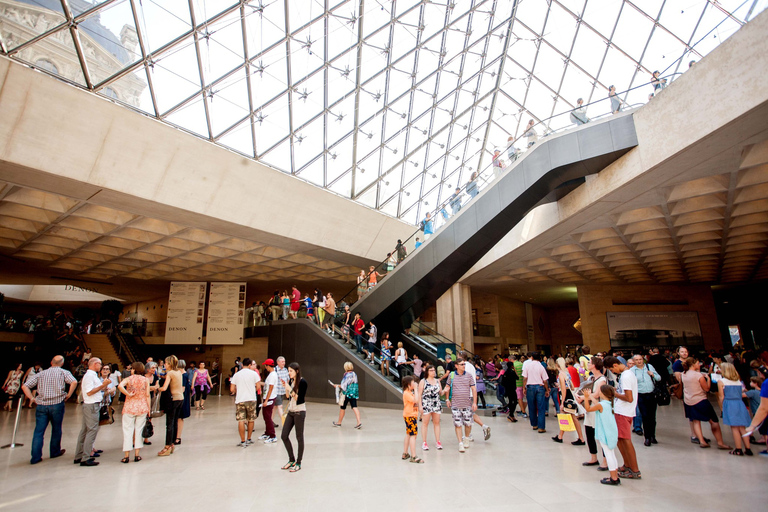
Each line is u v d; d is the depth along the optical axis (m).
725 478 6.02
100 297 37.91
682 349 10.17
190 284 28.09
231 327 27.27
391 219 23.62
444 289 19.56
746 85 9.16
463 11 22.19
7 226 16.77
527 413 13.31
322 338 18.34
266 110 18.17
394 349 22.08
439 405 8.36
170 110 15.30
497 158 15.99
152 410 12.62
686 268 24.11
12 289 36.38
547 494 5.40
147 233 19.39
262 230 18.39
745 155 11.46
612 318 28.30
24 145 11.68
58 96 11.58
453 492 5.52
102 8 12.90
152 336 28.56
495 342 31.39
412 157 26.56
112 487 5.96
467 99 26.84
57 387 7.94
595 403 6.16
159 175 14.40
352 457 7.59
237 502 5.27
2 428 11.40
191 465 7.18
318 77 19.39
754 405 8.82
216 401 20.16
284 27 17.16
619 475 6.14
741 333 41.50
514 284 28.98
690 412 8.41
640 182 12.62
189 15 14.59
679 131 10.80
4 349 23.77
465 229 16.19
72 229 17.80
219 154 15.36
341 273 27.34
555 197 15.92
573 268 24.33
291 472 6.62
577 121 13.48
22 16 11.58
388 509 4.95
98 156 12.95
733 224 16.23
